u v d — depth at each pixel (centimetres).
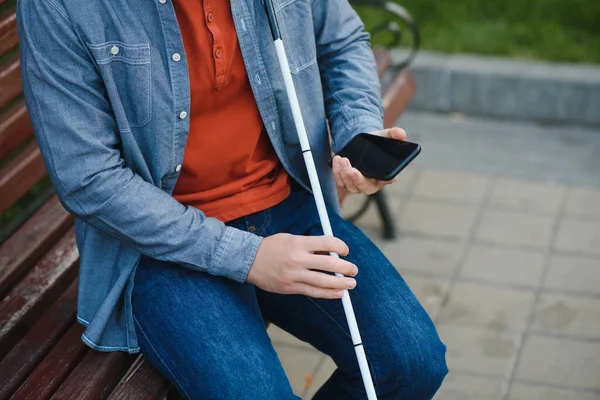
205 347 213
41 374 226
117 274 228
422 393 231
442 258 407
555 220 431
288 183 252
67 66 208
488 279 392
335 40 253
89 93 211
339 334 238
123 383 222
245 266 217
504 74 526
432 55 550
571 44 561
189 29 216
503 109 535
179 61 214
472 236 421
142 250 218
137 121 218
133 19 209
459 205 446
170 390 234
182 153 224
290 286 215
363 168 227
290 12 233
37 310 259
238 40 222
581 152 500
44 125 210
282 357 353
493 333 359
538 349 350
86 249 229
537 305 375
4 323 250
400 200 452
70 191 212
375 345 229
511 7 600
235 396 208
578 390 329
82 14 206
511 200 450
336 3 253
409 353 226
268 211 242
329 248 216
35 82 209
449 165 485
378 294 233
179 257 217
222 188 235
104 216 213
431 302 379
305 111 242
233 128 229
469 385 333
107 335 229
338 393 246
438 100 543
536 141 512
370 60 258
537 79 522
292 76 236
